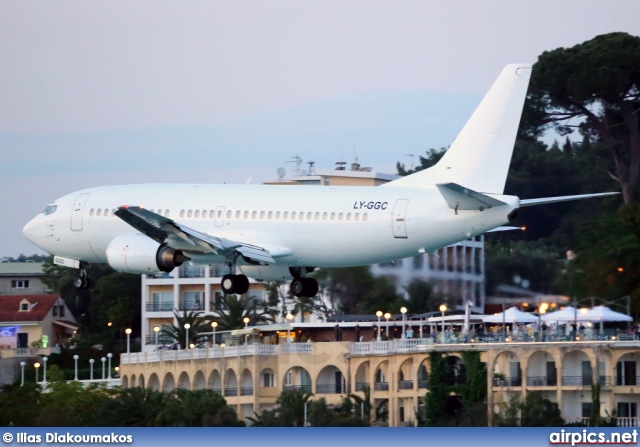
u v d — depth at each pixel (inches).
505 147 6289.4
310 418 6427.2
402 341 6934.1
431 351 6604.3
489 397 6363.2
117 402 6978.4
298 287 7007.9
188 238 6501.0
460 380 6540.4
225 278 6845.5
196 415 6678.2
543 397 6304.1
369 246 6402.6
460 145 6378.0
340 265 6604.3
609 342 6274.6
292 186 6722.4
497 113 6309.1
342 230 6432.1
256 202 6702.8
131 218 6471.5
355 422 6402.6
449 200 6058.1
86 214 7101.4
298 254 6574.8
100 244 7091.5
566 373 6284.5
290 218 6569.9
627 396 6195.9
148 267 6648.6
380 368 7037.4
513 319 7101.4
